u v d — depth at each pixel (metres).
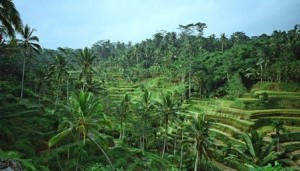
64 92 95.19
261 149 53.31
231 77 116.38
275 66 110.62
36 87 83.88
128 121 77.38
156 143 74.62
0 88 64.25
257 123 82.81
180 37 194.50
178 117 68.88
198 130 52.69
